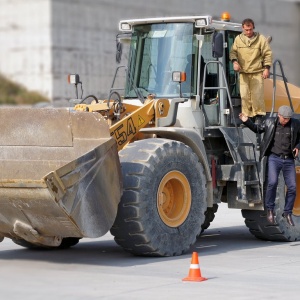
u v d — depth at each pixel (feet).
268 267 86.74
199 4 313.32
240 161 100.68
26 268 86.12
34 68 319.88
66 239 100.27
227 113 103.30
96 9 302.25
